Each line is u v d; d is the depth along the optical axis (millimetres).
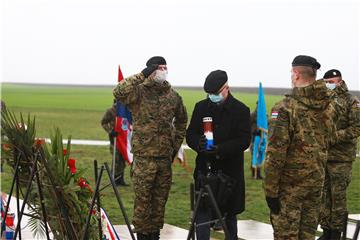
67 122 48000
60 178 7613
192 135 8812
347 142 9766
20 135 7973
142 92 9195
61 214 7793
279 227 7109
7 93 126812
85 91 151250
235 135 8633
